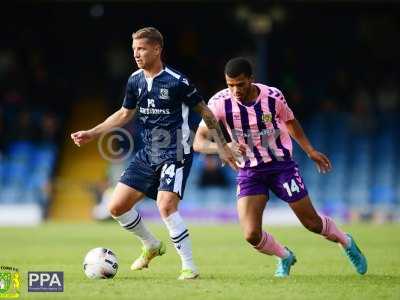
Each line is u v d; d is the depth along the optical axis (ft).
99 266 116.57
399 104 388.57
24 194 345.51
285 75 383.65
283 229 266.36
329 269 134.51
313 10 407.64
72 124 384.27
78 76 402.52
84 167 363.35
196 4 395.75
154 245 128.36
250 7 349.20
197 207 335.88
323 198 353.51
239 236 228.22
